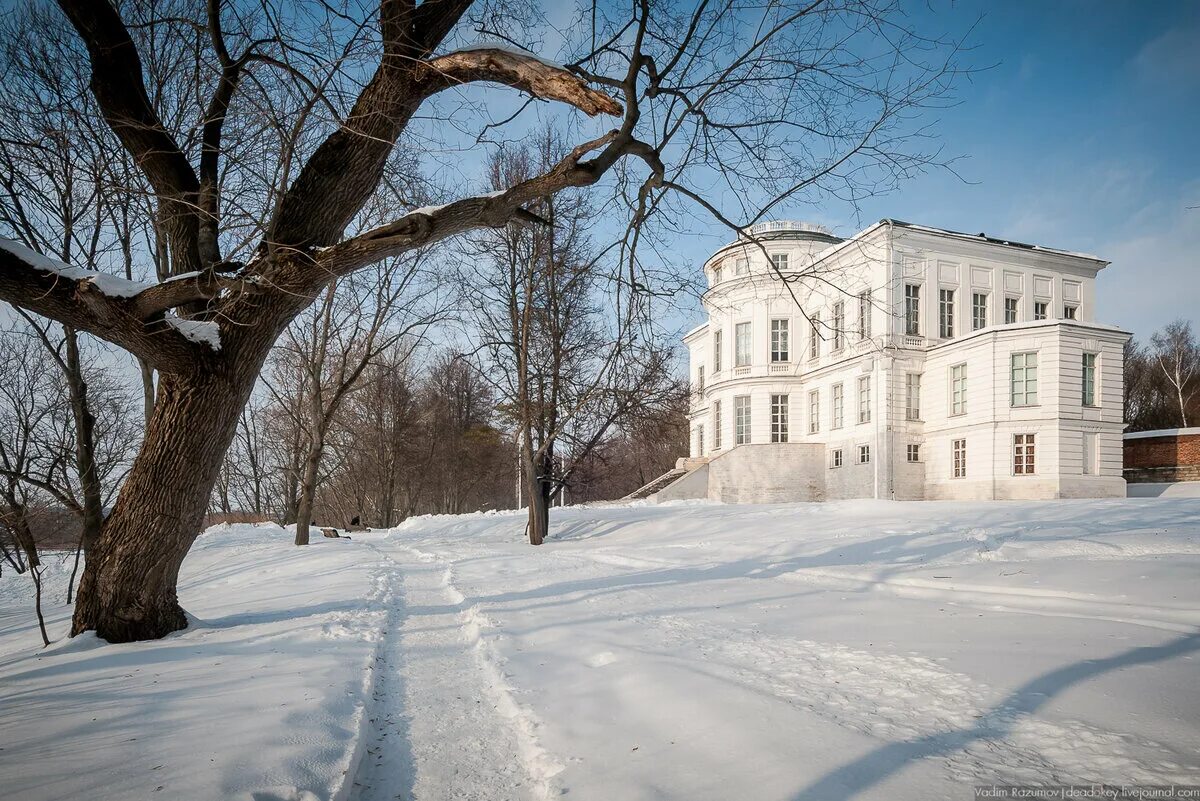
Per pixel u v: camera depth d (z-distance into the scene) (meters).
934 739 3.38
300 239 6.87
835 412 34.44
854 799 2.77
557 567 12.50
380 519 53.62
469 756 3.75
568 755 3.51
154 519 6.93
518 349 20.72
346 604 8.76
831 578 9.22
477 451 50.97
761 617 6.70
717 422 39.47
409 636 6.96
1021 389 28.16
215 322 6.93
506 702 4.48
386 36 6.66
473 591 9.66
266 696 4.52
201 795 2.99
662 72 6.77
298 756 3.46
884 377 31.05
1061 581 7.22
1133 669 4.27
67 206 10.62
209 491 7.30
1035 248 33.41
